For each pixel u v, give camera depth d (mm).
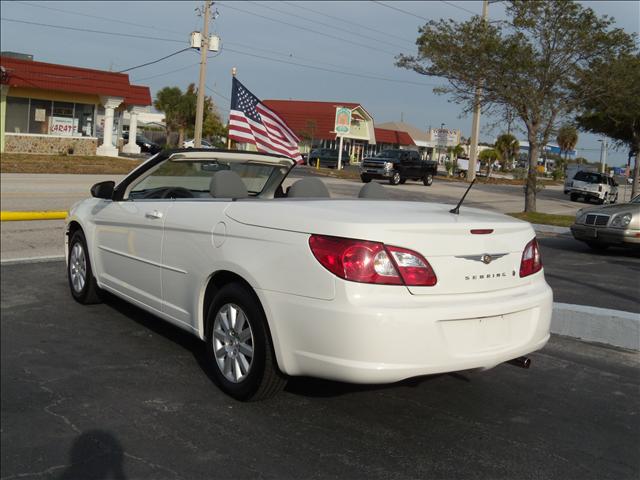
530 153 19984
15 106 32312
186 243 4613
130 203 5516
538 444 3787
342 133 45719
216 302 4328
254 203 4211
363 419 4059
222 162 5848
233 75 12781
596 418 4195
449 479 3352
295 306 3691
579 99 18453
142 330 5871
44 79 32062
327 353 3574
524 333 4043
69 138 33750
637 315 5836
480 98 19047
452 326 3674
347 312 3484
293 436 3807
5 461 3559
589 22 17297
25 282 7594
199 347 5438
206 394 4414
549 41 17844
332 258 3570
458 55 18266
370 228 3576
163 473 3398
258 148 13297
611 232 11875
